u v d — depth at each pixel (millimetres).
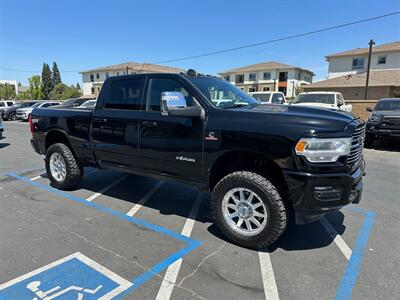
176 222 4094
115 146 4457
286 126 3064
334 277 2865
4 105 29578
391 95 29219
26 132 16094
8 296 2525
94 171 6820
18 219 4098
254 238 3283
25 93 67500
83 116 4852
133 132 4191
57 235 3633
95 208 4562
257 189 3186
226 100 3951
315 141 2928
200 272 2916
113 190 5449
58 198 4992
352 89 30609
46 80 71750
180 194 5270
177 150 3766
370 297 2582
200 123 3559
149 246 3408
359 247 3455
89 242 3471
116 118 4379
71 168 5184
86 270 2912
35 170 7027
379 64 34781
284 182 3227
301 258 3201
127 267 2979
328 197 2980
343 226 4031
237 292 2625
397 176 6691
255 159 3410
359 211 4570
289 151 3006
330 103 12703
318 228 3965
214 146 3449
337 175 2967
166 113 3469
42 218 4145
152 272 2904
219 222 3516
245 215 3346
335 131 2969
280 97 15391
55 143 5535
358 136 3291
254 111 3379
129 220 4137
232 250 3350
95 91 58062
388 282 2791
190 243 3496
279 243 3535
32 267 2941
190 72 4164
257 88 54000
